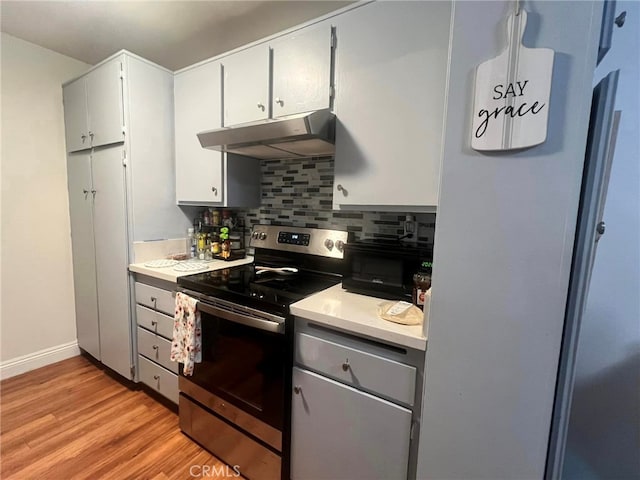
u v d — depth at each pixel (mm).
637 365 1141
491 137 765
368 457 1096
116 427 1706
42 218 2217
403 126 1205
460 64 793
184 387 1625
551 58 688
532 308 764
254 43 1579
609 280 1149
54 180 2254
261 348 1282
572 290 740
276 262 1924
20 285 2154
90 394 1994
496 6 738
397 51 1196
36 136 2143
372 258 1362
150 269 1777
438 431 918
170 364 1758
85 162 2119
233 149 1685
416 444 1014
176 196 2102
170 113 2033
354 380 1104
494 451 844
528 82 713
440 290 875
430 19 1124
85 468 1438
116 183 1901
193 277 1625
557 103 697
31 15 1759
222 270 1812
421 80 1158
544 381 766
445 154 835
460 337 859
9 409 1829
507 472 833
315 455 1216
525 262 762
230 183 1859
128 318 1953
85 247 2221
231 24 1814
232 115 1710
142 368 1963
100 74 1898
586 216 717
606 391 1191
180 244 2172
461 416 879
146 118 1902
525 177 745
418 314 1095
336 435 1154
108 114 1884
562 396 765
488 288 810
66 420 1751
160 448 1568
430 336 903
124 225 1886
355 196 1339
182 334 1510
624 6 1057
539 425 783
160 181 2018
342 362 1122
